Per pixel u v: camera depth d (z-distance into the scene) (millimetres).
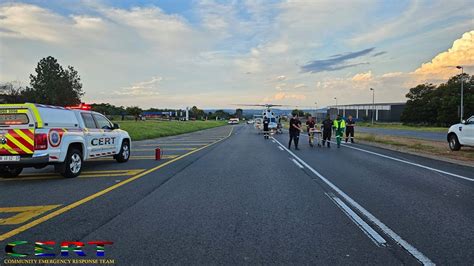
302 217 6008
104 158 15305
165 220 5840
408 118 91688
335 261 4195
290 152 17719
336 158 14938
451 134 17953
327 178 9914
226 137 34031
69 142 10000
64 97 60156
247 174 10625
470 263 4148
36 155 9195
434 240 4895
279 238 4973
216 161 13953
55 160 9508
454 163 13344
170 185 8875
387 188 8492
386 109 109500
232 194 7809
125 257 4328
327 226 5516
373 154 16656
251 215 6133
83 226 5535
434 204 6910
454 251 4504
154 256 4348
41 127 9289
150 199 7344
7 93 61250
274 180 9578
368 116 117812
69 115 10609
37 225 5590
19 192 8117
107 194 7848
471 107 75500
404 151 17891
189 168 11953
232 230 5324
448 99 78500
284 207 6680
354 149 19453
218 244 4742
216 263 4141
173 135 38844
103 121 12773
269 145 22719
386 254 4402
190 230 5324
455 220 5836
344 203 6988
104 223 5688
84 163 13484
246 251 4500
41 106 9516
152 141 28094
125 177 10148
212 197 7512
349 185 8875
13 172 10383
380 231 5277
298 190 8242
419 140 25969
